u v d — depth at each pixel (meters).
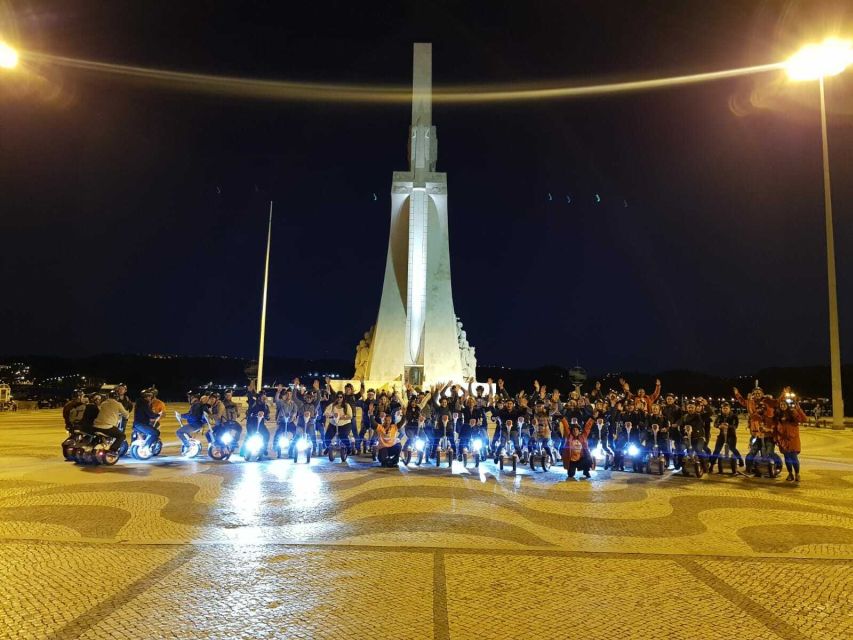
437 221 30.11
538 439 13.77
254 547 6.98
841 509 9.70
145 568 6.14
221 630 4.69
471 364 31.62
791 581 6.06
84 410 13.50
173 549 6.84
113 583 5.68
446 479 12.10
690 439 13.20
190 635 4.58
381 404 15.11
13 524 7.88
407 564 6.42
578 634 4.71
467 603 5.32
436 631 4.72
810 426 31.11
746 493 11.09
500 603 5.34
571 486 11.59
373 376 29.09
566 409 14.59
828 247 26.69
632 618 5.05
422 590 5.63
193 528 7.80
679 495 10.81
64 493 10.03
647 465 13.57
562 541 7.47
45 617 4.86
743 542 7.57
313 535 7.57
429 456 14.86
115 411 13.44
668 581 6.00
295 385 15.35
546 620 4.98
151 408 14.74
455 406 14.41
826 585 5.95
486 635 4.66
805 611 5.27
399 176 30.14
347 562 6.46
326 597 5.43
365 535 7.60
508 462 14.41
